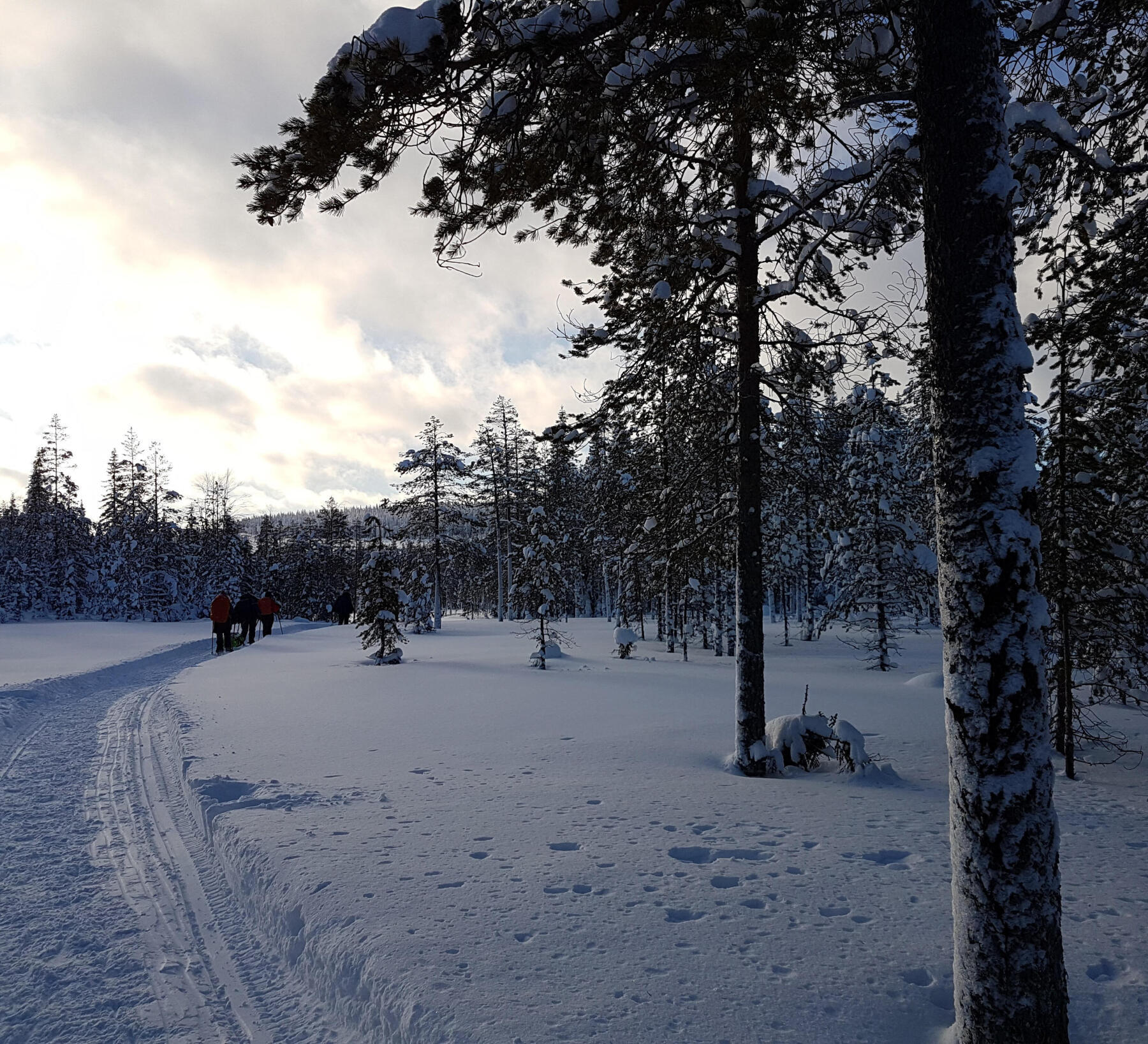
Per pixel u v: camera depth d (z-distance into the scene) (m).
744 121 5.18
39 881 5.23
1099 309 7.77
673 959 3.63
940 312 3.04
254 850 5.34
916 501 21.17
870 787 7.41
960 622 2.90
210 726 10.81
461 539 43.56
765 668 20.08
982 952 2.77
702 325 8.01
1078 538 8.94
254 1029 3.44
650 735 10.10
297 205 4.45
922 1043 2.98
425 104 4.09
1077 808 6.89
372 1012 3.36
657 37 4.27
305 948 4.01
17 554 56.28
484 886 4.59
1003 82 3.09
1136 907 4.31
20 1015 3.49
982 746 2.81
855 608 21.30
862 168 5.98
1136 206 6.26
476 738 9.89
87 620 52.19
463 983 3.38
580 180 5.41
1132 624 9.15
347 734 10.17
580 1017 3.10
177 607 55.25
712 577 24.09
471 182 4.65
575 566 45.47
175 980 3.88
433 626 38.44
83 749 9.83
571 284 8.76
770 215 8.28
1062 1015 2.75
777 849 5.36
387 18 3.65
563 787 7.26
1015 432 2.86
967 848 2.85
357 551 74.19
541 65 4.08
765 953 3.70
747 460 8.77
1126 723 12.00
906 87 4.66
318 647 27.59
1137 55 5.27
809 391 8.59
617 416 8.92
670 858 5.14
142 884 5.21
